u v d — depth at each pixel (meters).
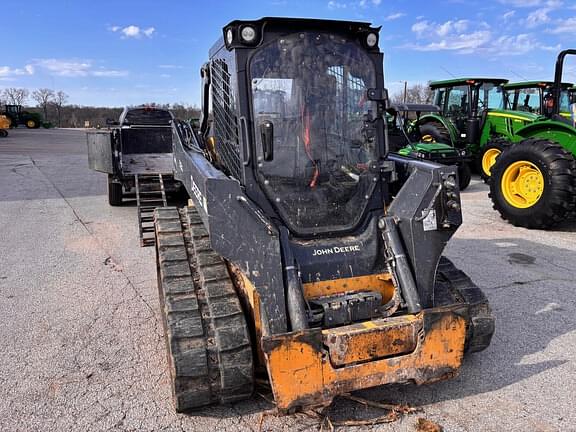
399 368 2.84
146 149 9.98
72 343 3.96
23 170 14.81
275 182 3.22
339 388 2.74
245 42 3.12
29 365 3.63
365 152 3.44
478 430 2.90
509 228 7.68
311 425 2.94
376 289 3.23
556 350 3.81
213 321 2.90
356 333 2.72
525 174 7.70
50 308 4.66
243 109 3.14
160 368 3.58
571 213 7.40
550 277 5.41
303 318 2.80
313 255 3.14
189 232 3.79
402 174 3.59
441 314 2.89
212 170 3.20
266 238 2.81
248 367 2.82
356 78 3.38
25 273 5.64
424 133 13.28
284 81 3.21
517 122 11.56
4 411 3.09
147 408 3.11
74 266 5.89
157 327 4.25
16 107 47.56
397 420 2.99
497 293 4.94
